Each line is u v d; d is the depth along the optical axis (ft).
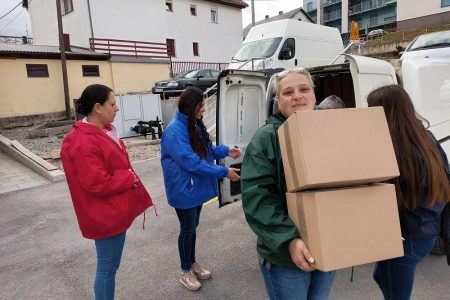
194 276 9.33
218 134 10.00
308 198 3.81
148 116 38.19
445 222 5.72
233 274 9.82
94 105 6.49
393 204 4.00
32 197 19.49
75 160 6.29
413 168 5.12
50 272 10.78
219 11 81.41
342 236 3.77
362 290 8.57
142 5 61.11
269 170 4.44
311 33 36.09
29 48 45.57
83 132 6.42
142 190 7.42
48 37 65.62
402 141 5.23
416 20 85.71
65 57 44.60
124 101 36.24
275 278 4.80
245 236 12.39
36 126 41.65
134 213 7.15
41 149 30.25
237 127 10.57
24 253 12.33
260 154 4.50
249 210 4.39
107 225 6.59
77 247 12.60
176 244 12.16
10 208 17.80
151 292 9.19
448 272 9.04
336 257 3.73
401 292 6.07
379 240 3.92
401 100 5.40
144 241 12.52
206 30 78.74
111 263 6.93
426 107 10.06
